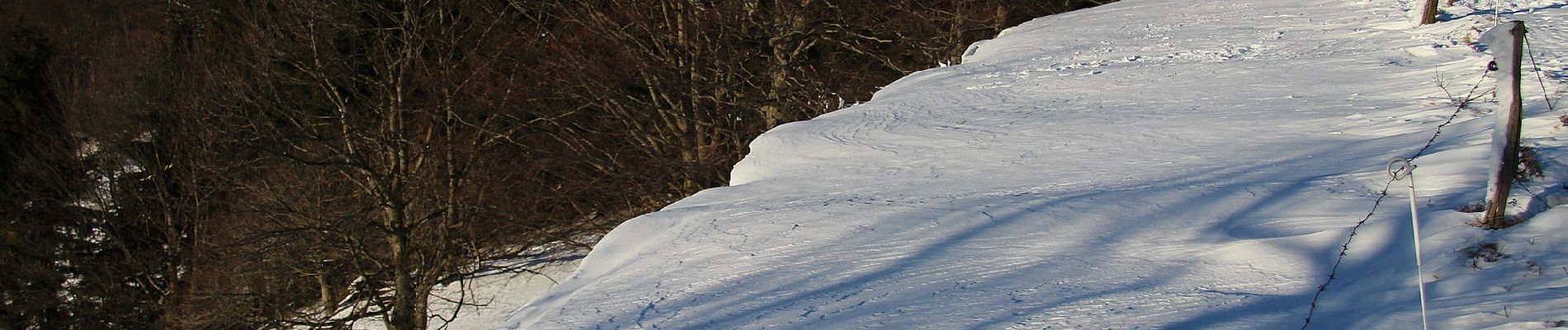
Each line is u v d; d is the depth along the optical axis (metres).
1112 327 4.92
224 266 22.23
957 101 12.77
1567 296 4.51
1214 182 7.70
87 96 24.03
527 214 24.09
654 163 24.20
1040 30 19.69
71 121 23.92
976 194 8.13
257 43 23.20
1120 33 17.84
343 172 21.66
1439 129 8.51
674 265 7.05
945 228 7.16
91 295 23.56
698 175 23.81
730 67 25.08
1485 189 6.56
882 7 28.55
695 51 25.27
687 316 5.89
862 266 6.45
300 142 22.88
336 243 21.06
